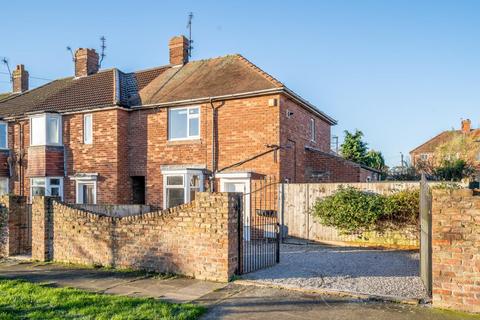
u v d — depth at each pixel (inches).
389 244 514.3
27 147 833.5
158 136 722.2
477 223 240.8
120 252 374.6
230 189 645.9
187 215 340.8
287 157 649.6
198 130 689.6
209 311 248.2
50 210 422.3
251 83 663.1
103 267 378.3
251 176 622.5
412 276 336.2
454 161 1213.7
